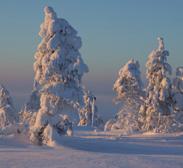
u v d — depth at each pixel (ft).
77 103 131.75
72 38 131.95
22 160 81.97
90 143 128.06
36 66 131.34
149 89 194.39
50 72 129.08
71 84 131.34
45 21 132.26
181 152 117.29
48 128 127.03
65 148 119.03
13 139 131.75
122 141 142.10
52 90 129.08
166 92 191.62
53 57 128.98
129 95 203.62
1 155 92.07
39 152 102.17
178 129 185.57
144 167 73.61
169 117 188.55
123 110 204.13
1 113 203.10
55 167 73.15
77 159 83.46
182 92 193.36
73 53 131.34
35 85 131.64
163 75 191.93
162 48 192.85
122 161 80.28
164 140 146.92
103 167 73.15
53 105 130.41
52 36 130.62
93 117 269.85
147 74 194.59
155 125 191.11
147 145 130.72
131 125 199.62
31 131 128.98
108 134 189.37
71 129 133.39
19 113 207.92
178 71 194.29
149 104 194.29
